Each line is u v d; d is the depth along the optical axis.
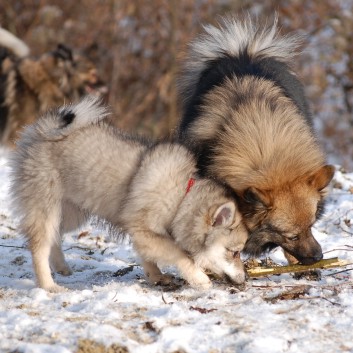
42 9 41.41
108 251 18.14
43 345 10.30
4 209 20.95
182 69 20.27
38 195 14.92
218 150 14.71
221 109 15.36
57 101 30.50
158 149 14.67
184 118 17.38
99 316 11.84
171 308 12.09
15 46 31.02
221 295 13.37
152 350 10.39
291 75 18.59
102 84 32.09
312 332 11.23
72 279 15.60
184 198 14.08
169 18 39.44
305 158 14.47
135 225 14.22
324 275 15.21
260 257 15.99
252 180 14.16
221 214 13.70
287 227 14.05
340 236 18.66
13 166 15.44
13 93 29.83
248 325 11.41
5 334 10.88
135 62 39.62
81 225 16.22
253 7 39.19
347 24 39.09
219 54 18.59
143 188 14.15
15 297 13.41
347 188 23.08
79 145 14.96
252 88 15.75
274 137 14.44
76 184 14.91
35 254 14.77
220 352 10.43
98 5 40.91
